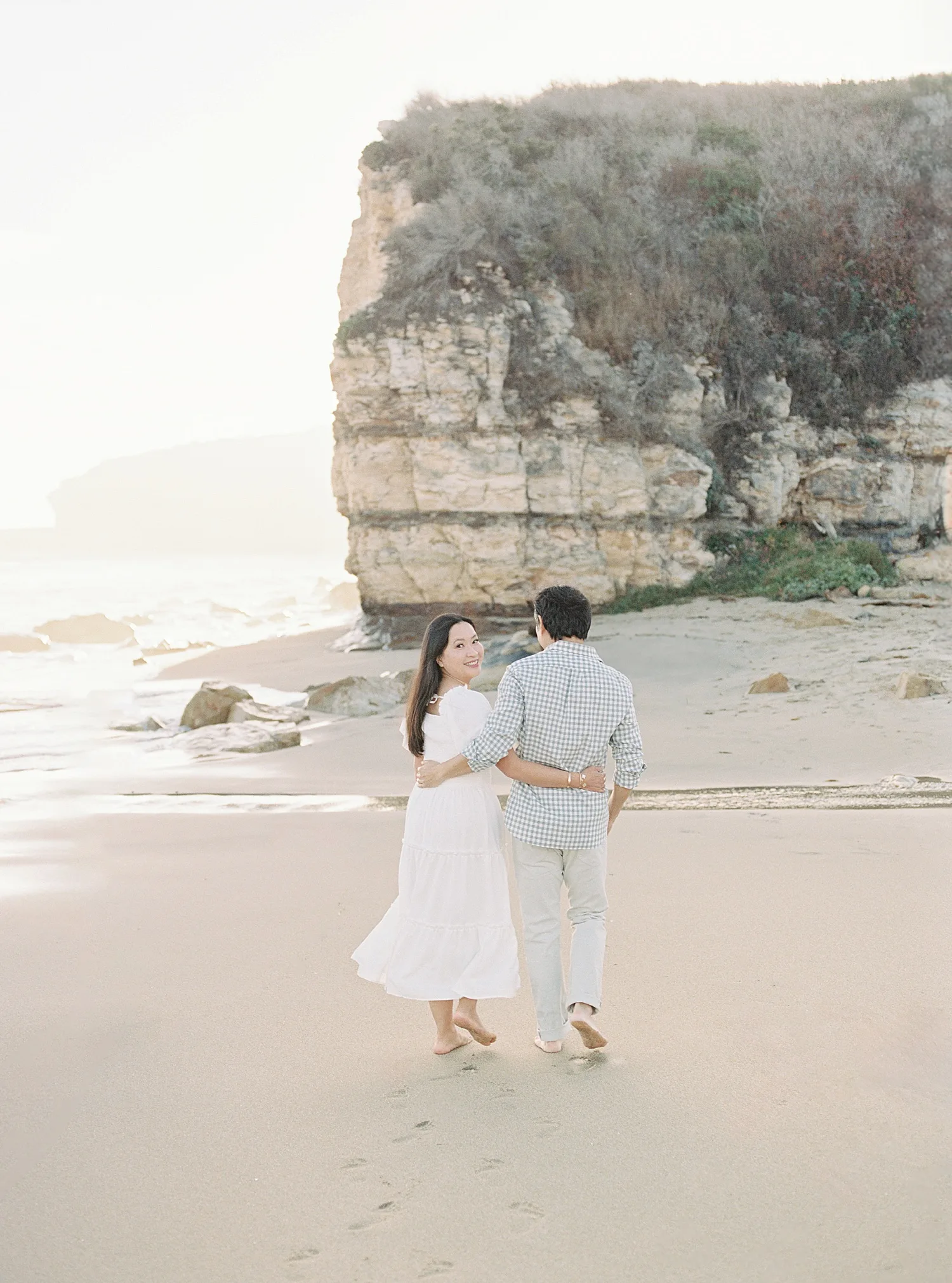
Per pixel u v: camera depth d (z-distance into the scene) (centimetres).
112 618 3425
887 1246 276
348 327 2078
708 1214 293
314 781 1029
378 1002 451
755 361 2270
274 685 1783
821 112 2612
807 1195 299
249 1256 281
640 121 2483
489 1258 277
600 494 2100
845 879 585
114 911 583
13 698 1731
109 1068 391
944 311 2333
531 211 2200
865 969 457
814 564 2066
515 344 2092
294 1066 392
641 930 518
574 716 395
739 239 2320
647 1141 331
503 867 408
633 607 2094
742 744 1072
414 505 2092
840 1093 355
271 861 689
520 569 2080
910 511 2273
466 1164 322
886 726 1085
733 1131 334
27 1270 276
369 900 596
